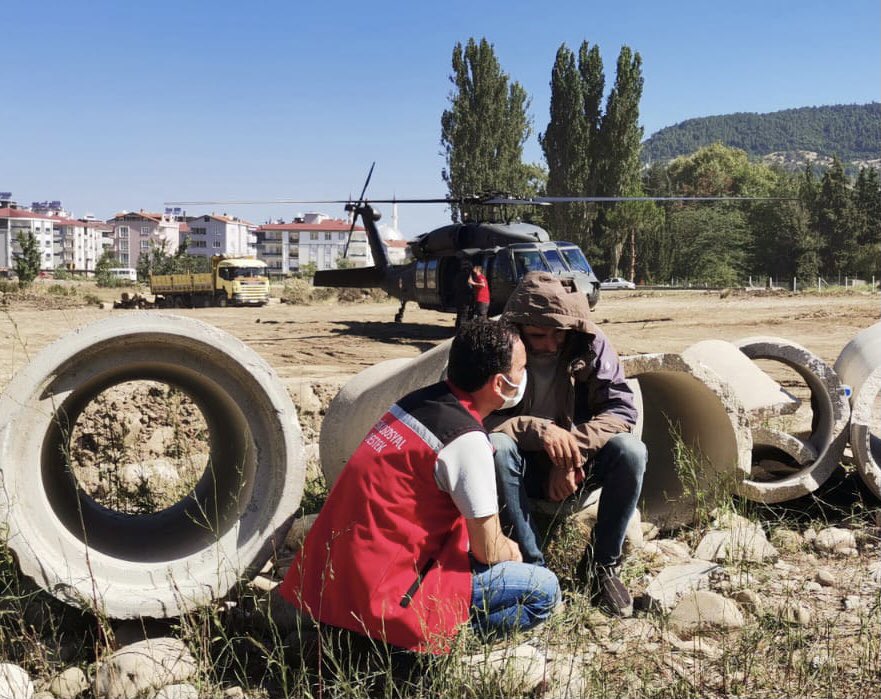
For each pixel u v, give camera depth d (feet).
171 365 11.71
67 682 10.10
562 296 12.76
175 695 9.53
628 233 225.35
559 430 12.19
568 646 11.01
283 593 10.36
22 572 10.44
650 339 62.03
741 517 15.24
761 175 401.49
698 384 14.92
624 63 182.09
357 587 9.63
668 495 16.06
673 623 11.64
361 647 10.00
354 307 120.47
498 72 172.65
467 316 56.49
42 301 129.49
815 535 15.06
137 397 23.95
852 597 12.44
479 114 172.96
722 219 264.11
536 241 58.08
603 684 9.86
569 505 13.41
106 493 17.26
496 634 10.59
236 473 13.00
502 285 56.59
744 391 16.71
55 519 11.10
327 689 9.69
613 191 185.57
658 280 257.14
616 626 11.78
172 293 141.18
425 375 13.62
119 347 11.32
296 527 14.24
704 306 100.73
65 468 13.38
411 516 9.74
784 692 9.87
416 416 10.03
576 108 179.01
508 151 174.91
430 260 65.87
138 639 11.09
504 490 11.65
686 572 13.06
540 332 12.85
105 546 12.06
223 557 11.28
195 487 15.93
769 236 278.26
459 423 9.90
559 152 181.27
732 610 11.64
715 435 15.37
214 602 11.07
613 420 12.43
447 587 9.78
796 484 15.84
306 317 94.94
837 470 18.44
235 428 12.94
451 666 9.71
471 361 10.14
